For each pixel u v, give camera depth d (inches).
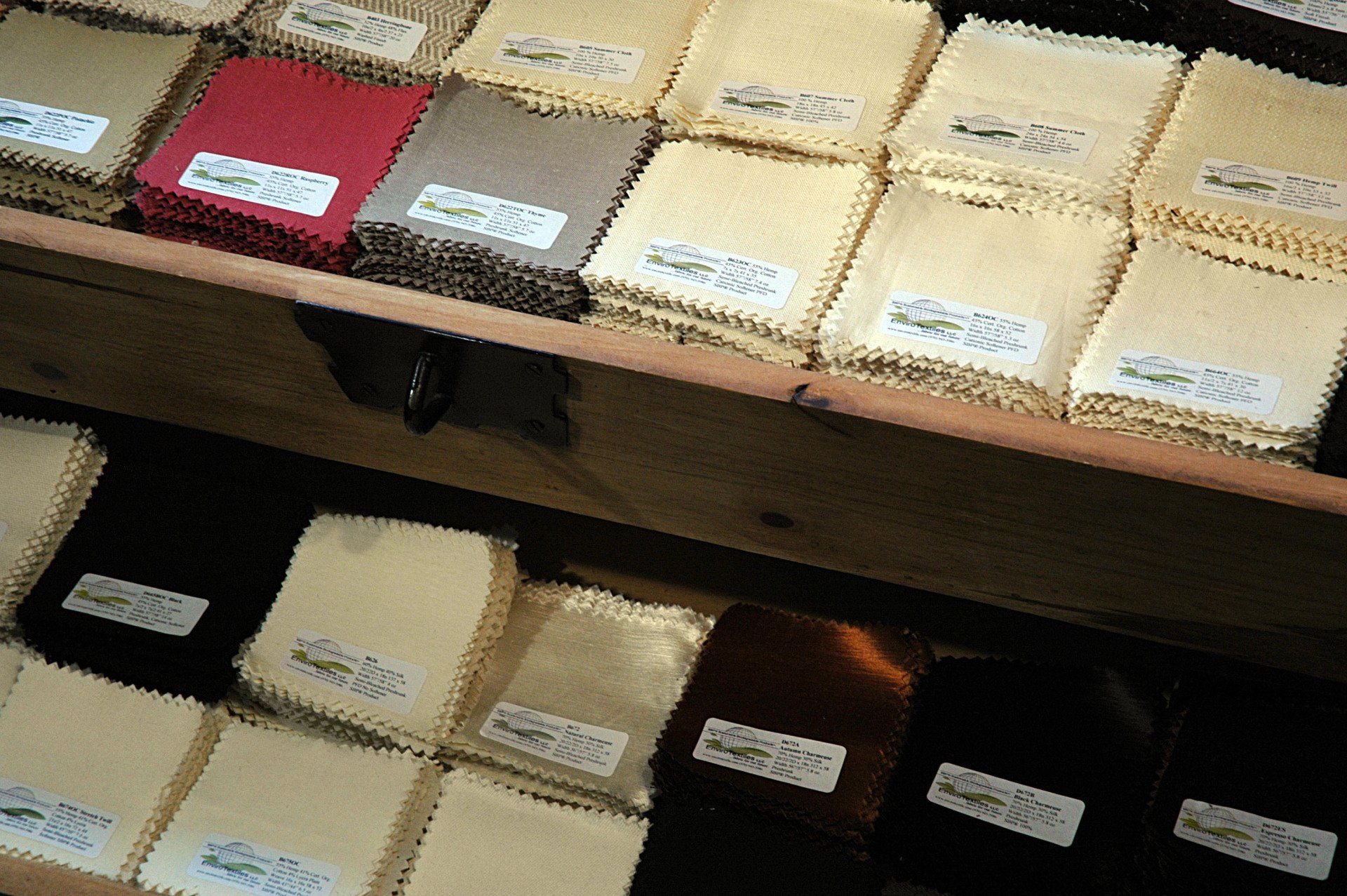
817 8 60.6
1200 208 52.6
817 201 55.1
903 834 52.1
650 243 54.2
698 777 54.8
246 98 60.7
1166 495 45.8
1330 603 49.1
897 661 56.1
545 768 56.9
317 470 71.0
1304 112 54.4
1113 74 56.6
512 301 55.1
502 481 62.7
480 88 60.6
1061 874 50.4
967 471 48.7
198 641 59.1
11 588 60.9
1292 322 49.8
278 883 54.3
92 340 60.0
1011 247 53.1
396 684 57.9
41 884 52.9
